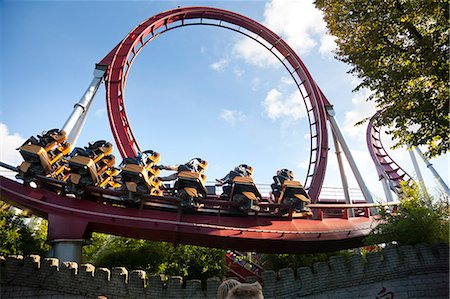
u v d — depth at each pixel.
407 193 23.66
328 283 17.94
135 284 17.64
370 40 21.09
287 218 28.09
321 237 26.98
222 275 26.05
